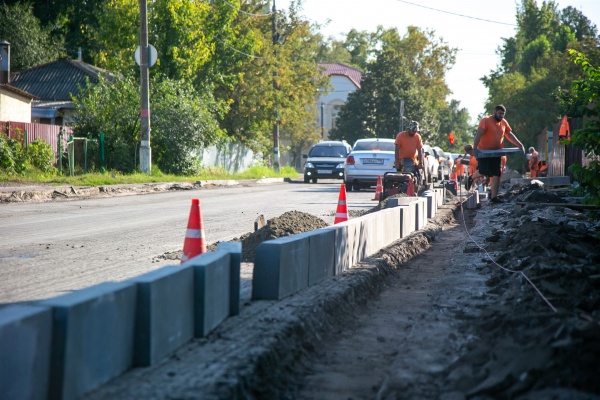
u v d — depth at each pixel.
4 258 13.62
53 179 37.94
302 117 89.38
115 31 58.16
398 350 8.20
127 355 6.35
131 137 49.69
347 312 10.09
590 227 15.72
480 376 6.54
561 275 9.94
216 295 7.93
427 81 132.62
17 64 78.56
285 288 9.72
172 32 57.25
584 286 9.57
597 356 6.21
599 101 15.24
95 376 5.82
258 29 80.44
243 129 73.81
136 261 13.35
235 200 31.84
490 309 9.01
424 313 9.74
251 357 6.84
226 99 71.00
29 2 83.75
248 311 8.74
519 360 6.41
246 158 73.31
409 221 18.44
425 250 17.22
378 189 32.66
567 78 79.94
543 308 8.64
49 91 67.88
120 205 27.75
